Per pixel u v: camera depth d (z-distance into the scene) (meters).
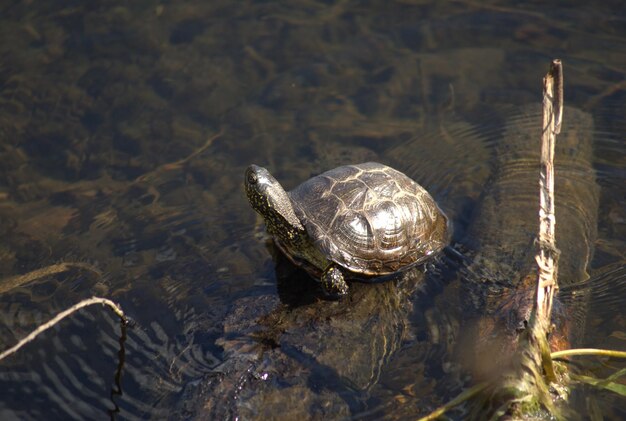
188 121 7.17
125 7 8.62
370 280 5.23
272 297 5.00
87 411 4.29
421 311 4.94
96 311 5.05
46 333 4.90
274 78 7.67
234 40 8.16
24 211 6.20
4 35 8.24
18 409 4.35
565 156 6.57
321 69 7.79
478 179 6.49
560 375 4.32
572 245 5.52
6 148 6.88
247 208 6.14
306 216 5.16
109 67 7.82
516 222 5.81
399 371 4.43
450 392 4.30
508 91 7.45
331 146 6.85
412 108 7.31
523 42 8.01
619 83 7.39
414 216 5.34
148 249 5.70
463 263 5.43
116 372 4.55
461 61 7.84
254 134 7.00
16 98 7.44
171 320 4.92
